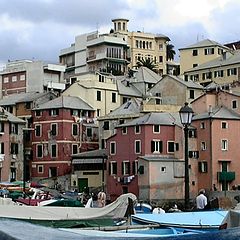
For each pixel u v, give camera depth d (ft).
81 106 404.77
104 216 95.55
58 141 391.65
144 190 332.60
